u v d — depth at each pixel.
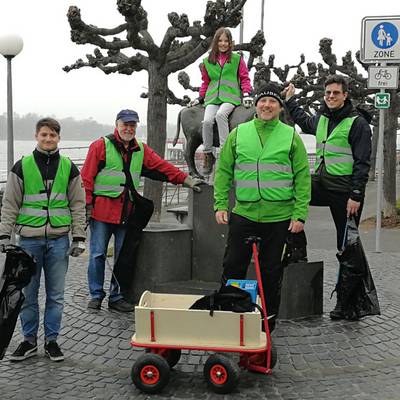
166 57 12.12
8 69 11.84
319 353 5.39
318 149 6.22
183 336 4.65
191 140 7.50
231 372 4.55
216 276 6.57
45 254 5.29
